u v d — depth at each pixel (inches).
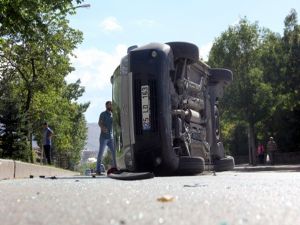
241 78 2220.7
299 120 2191.2
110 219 115.9
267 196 183.8
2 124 944.3
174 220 114.6
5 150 942.4
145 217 119.6
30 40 839.7
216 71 554.3
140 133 421.4
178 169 433.7
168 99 422.9
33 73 1444.4
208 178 363.3
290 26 2169.0
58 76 1505.9
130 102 426.3
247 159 2610.7
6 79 1434.5
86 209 138.0
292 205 150.3
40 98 1592.0
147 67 422.3
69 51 1422.2
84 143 3351.4
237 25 2359.7
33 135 1662.2
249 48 2332.7
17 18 781.3
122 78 433.7
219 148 559.2
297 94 2122.3
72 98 2741.1
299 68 2117.4
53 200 171.6
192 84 482.9
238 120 2247.8
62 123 2123.5
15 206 152.8
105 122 606.9
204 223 109.7
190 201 162.4
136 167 426.6
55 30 1332.4
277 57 2178.9
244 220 115.0
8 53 1375.5
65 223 111.0
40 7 810.8
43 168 762.8
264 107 2150.6
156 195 189.8
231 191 211.9
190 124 477.4
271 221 114.0
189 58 460.8
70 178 460.1
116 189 231.8
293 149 2235.5
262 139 2551.7
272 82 2190.0
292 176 400.2
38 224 110.3
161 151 416.8
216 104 559.5
